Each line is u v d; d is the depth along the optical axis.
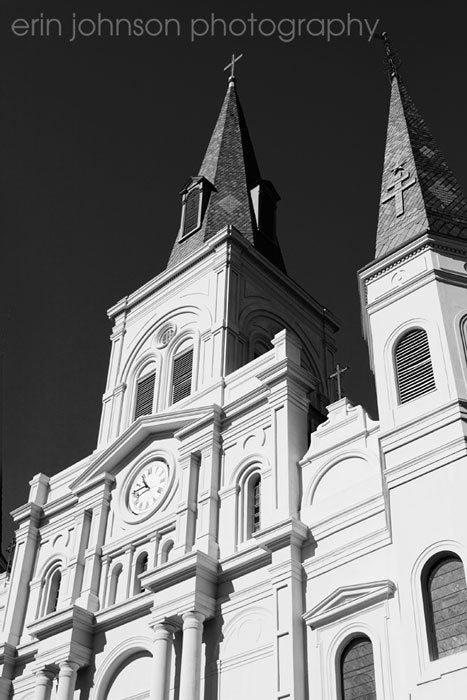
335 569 21.28
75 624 25.28
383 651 19.14
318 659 20.23
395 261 24.08
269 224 37.44
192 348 30.62
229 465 25.78
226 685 21.58
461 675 16.91
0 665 27.33
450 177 26.88
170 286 33.25
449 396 20.56
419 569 18.56
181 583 23.27
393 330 22.75
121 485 28.50
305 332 33.97
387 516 20.78
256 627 21.94
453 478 19.11
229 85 45.75
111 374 33.00
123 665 24.55
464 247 23.78
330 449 23.69
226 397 27.61
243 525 24.27
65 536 29.22
